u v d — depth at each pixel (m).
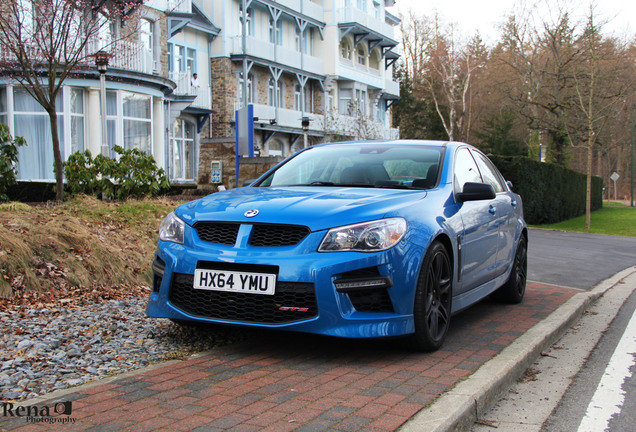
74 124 19.42
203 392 3.41
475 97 55.66
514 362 4.16
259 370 3.88
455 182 5.20
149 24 23.91
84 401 3.24
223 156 17.09
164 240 4.52
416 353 4.41
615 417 3.49
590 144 25.58
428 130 57.84
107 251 7.09
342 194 4.57
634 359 4.76
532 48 38.03
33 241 6.52
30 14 13.87
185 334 4.81
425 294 4.25
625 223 28.19
